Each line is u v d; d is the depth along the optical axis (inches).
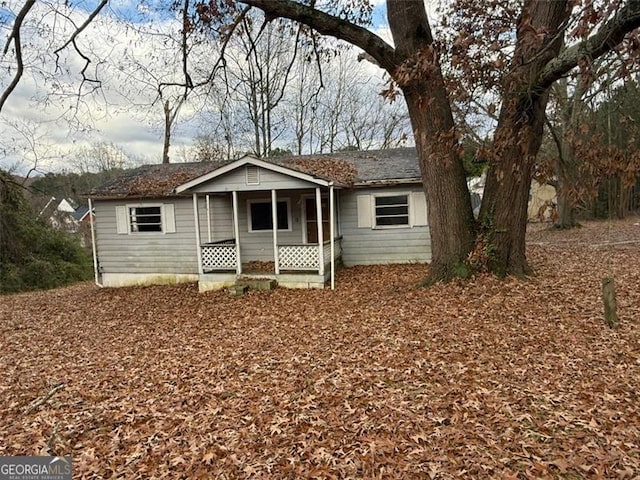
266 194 528.7
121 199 556.7
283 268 443.2
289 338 277.7
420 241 502.9
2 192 593.9
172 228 548.4
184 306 410.3
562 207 807.7
